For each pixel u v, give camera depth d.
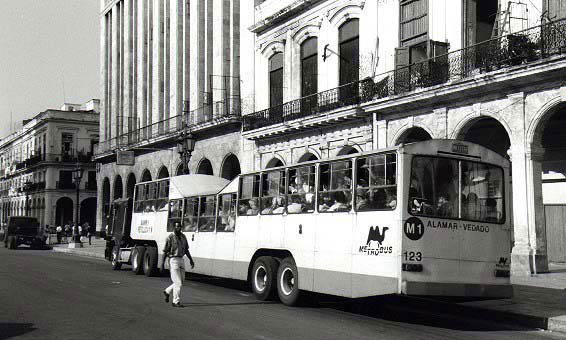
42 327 10.21
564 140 21.11
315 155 28.20
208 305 13.30
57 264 26.23
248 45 34.66
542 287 15.60
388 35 24.78
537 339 10.20
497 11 20.47
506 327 11.54
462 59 20.73
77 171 43.00
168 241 13.18
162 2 46.88
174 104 43.06
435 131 21.56
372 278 11.38
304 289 13.22
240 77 35.41
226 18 37.41
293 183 14.11
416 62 22.80
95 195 73.50
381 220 11.35
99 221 56.88
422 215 11.13
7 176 91.81
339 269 12.28
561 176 21.27
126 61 52.81
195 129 37.53
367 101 24.50
